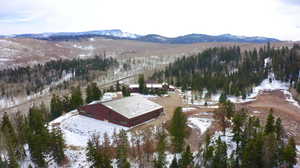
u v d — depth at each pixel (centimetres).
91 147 3509
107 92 9775
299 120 5716
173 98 8762
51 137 3934
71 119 6212
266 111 6481
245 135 3850
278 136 3912
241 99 8544
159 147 3750
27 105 10394
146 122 5888
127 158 3806
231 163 3428
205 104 7644
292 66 10212
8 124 4266
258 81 10356
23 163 3978
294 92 8650
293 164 3381
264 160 3269
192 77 11375
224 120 4734
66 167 3925
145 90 9488
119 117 5638
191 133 4978
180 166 3422
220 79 10088
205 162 3553
